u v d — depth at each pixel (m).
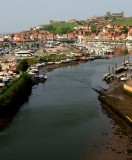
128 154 63.19
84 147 67.88
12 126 83.25
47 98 115.25
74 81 149.75
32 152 66.44
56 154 64.94
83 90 127.62
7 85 114.44
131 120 79.94
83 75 166.75
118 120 85.25
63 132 77.62
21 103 108.38
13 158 63.81
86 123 83.81
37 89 133.50
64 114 92.94
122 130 77.25
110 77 148.62
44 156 64.25
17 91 106.44
